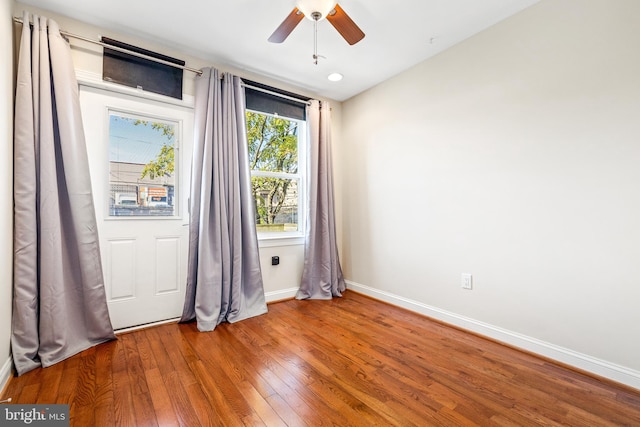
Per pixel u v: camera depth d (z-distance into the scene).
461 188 2.48
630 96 1.67
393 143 3.09
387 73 3.02
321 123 3.42
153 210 2.52
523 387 1.68
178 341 2.23
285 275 3.30
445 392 1.63
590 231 1.82
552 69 1.96
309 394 1.61
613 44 1.73
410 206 2.92
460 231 2.49
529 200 2.08
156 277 2.53
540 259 2.03
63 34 2.05
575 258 1.87
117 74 2.30
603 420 1.42
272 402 1.54
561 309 1.93
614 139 1.73
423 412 1.47
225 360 1.95
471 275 2.42
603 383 1.72
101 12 2.08
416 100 2.85
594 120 1.79
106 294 2.30
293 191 3.46
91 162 2.25
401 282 3.01
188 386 1.66
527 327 2.09
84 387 1.64
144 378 1.73
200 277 2.51
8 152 1.74
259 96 3.05
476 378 1.77
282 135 3.37
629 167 1.68
